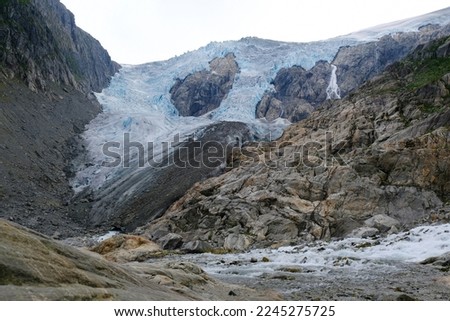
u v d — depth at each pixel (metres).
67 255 6.69
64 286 5.57
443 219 27.33
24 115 68.38
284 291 13.54
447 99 39.00
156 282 9.80
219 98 111.19
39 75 80.38
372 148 36.59
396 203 31.39
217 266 21.38
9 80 72.62
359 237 28.03
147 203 51.91
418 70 48.59
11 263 5.32
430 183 31.83
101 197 56.91
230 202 36.16
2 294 4.72
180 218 37.41
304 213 32.78
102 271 7.10
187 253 29.25
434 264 17.91
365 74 99.81
